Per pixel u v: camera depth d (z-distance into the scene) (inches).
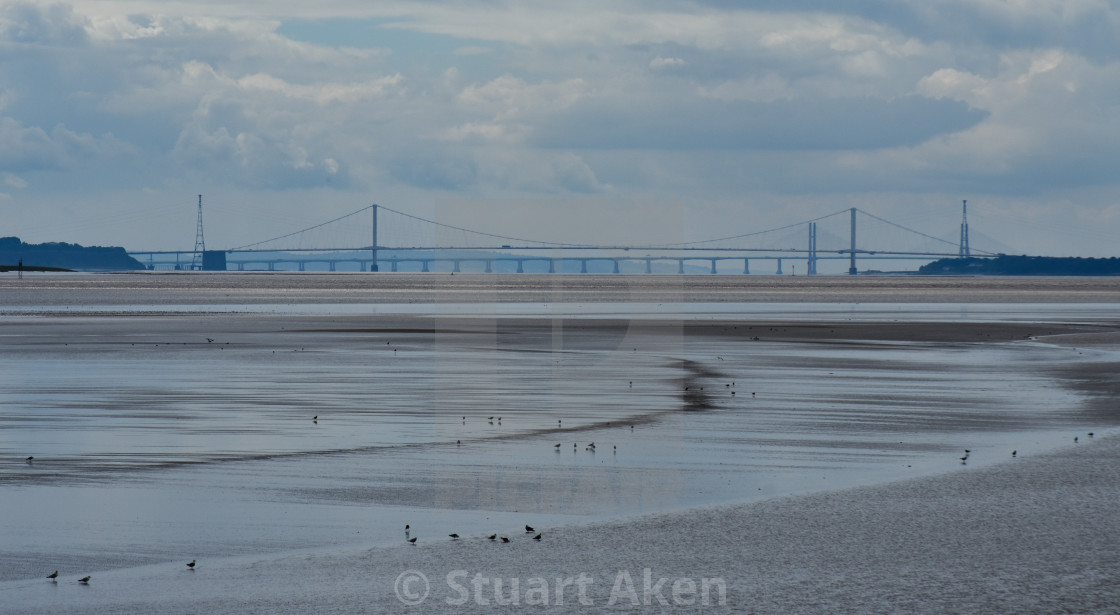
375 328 4124.0
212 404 1795.0
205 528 920.9
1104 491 1063.0
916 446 1365.7
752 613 695.1
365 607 706.8
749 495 1053.8
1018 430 1513.3
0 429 1501.0
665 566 802.2
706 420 1596.9
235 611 697.6
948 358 2834.6
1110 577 770.8
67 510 989.2
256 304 6796.3
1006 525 920.9
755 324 4517.7
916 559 816.3
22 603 714.8
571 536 888.9
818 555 829.2
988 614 692.7
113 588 749.3
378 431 1477.6
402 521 947.3
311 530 914.7
